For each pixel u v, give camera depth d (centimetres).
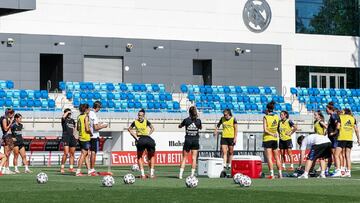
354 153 5803
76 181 2889
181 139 5844
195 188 2453
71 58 6175
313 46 7181
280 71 6906
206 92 6512
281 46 6938
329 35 7269
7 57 5981
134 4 6462
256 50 6819
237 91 6644
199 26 6681
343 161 3481
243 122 6084
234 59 6738
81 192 2273
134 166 3903
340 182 2870
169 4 6581
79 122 3312
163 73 6488
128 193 2238
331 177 3281
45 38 6100
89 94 6028
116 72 6375
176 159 5153
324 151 3177
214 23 6738
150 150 3166
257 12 6906
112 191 2311
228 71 6706
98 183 2744
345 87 7338
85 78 6272
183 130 5856
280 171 3219
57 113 5575
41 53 6091
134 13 6462
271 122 3192
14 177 3194
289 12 7050
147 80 6438
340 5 7344
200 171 3297
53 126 5562
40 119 5528
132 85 6272
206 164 3269
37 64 6062
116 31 6384
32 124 5503
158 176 3341
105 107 6000
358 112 7025
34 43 6062
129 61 6388
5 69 5966
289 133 3938
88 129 3303
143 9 6494
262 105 6550
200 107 6350
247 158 3191
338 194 2245
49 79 6381
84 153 3319
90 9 6297
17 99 5841
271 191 2331
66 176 3294
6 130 3550
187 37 6631
